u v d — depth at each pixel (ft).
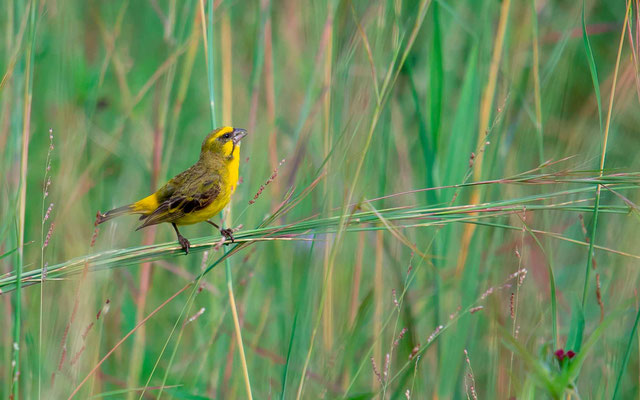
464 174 34.81
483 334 35.27
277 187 38.45
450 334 32.89
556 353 21.66
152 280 39.63
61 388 29.14
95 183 42.04
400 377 32.14
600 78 46.24
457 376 33.32
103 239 37.35
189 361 34.40
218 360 34.68
